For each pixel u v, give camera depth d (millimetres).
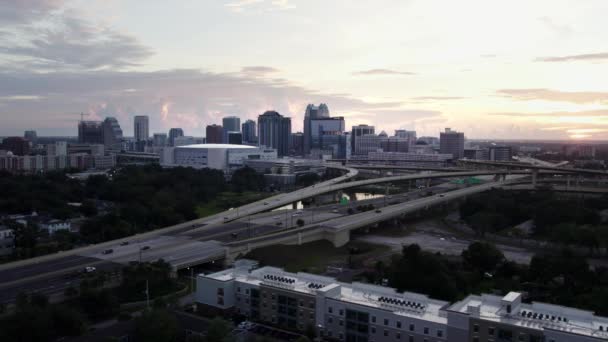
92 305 181750
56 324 155750
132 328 156000
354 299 166000
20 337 147000
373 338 157125
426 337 148250
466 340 142750
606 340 126562
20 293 179250
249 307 182250
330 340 164375
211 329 149250
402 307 158375
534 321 139875
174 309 178875
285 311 173500
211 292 187375
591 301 190250
